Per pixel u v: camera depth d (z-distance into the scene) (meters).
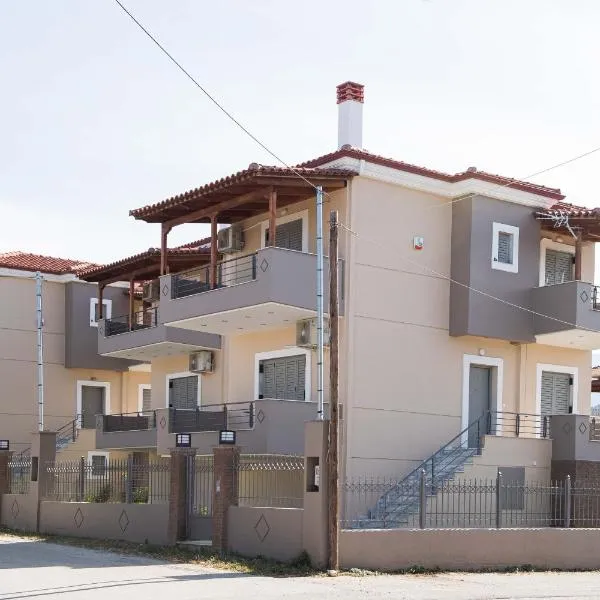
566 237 29.16
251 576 17.55
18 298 38.91
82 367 39.31
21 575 17.39
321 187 24.77
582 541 21.45
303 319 25.72
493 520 25.08
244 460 25.81
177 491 22.02
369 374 25.20
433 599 15.46
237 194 25.45
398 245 26.03
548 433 26.98
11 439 38.19
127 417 33.19
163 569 18.36
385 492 24.33
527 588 17.45
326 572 18.05
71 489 26.27
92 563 19.39
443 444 26.44
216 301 25.48
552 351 29.12
